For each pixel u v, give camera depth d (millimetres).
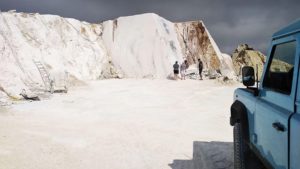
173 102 17562
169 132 10523
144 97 19828
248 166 5098
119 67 45844
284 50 3836
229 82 25688
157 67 45500
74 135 10117
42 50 36750
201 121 12367
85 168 7047
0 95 18984
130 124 11938
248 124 5105
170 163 7312
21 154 7871
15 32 31656
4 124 11359
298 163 2912
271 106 3928
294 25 3570
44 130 10742
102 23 52875
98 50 46656
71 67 40062
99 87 26844
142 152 8234
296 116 3094
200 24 55156
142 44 47625
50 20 43406
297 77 3248
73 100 18891
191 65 49469
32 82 24766
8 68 22547
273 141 3729
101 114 14289
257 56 36906
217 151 8023
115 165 7254
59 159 7637
